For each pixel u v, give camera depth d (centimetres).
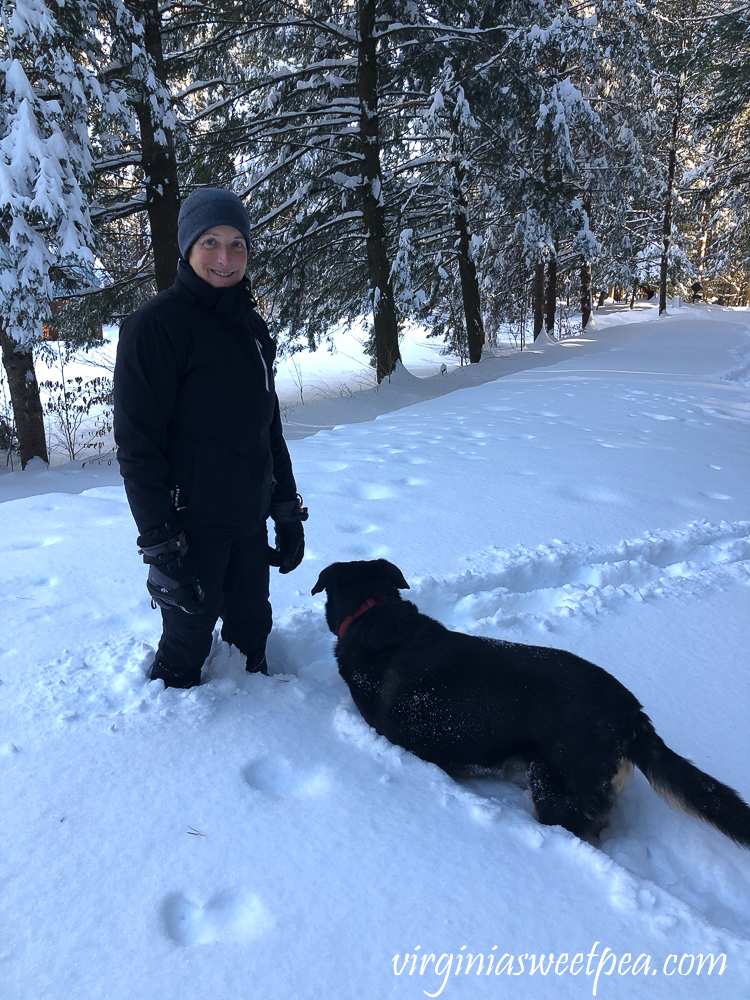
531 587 362
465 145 1564
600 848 192
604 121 2145
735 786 215
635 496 487
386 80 1515
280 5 1418
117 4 924
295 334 1705
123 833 173
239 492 215
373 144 1453
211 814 181
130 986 133
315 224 1526
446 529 410
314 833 177
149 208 1109
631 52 1920
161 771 196
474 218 1892
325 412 1397
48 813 178
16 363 975
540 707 199
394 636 229
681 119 2755
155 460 196
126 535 390
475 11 1490
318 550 373
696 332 1953
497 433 683
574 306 3366
